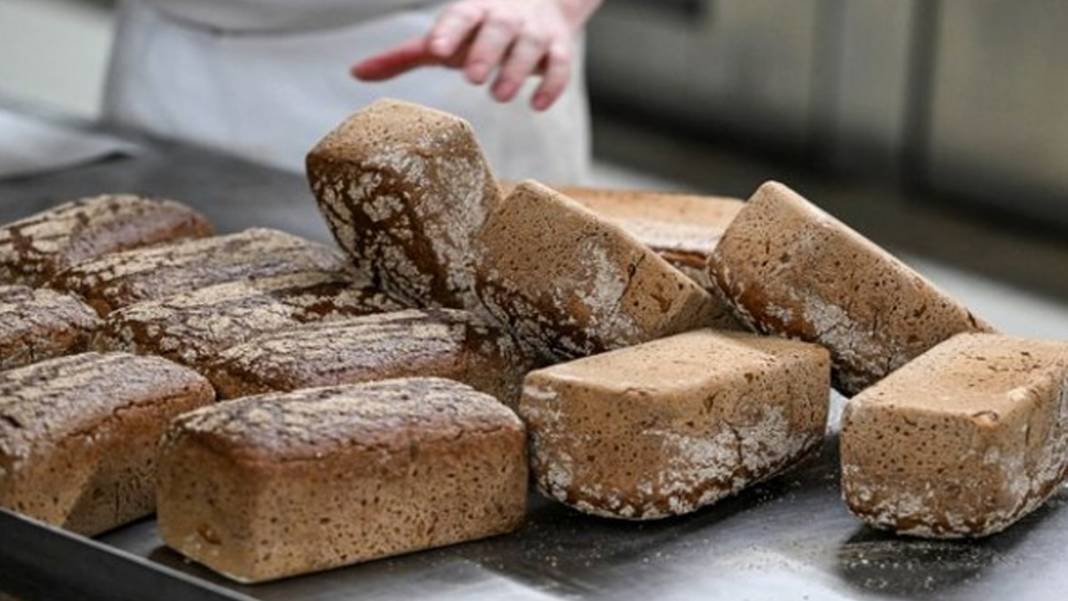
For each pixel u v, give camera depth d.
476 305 2.58
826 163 5.13
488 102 3.62
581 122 3.81
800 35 4.99
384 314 2.51
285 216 3.17
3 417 2.27
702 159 5.32
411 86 3.60
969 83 4.73
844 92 4.98
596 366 2.35
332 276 2.64
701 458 2.32
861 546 2.29
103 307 2.59
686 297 2.45
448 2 3.63
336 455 2.21
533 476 2.34
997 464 2.26
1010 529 2.33
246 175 3.35
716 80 5.23
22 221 2.80
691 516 2.35
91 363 2.37
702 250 2.62
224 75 3.69
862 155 5.04
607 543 2.29
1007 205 4.82
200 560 2.22
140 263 2.65
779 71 5.08
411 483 2.24
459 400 2.30
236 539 2.19
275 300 2.55
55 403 2.29
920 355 2.41
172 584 2.12
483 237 2.48
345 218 2.57
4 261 2.74
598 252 2.45
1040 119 4.64
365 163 2.54
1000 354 2.37
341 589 2.20
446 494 2.26
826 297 2.43
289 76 3.66
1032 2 4.54
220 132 3.71
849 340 2.45
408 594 2.19
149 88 3.74
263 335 2.45
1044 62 4.57
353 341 2.43
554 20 3.09
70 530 2.28
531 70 3.04
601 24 5.42
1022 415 2.28
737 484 2.37
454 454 2.26
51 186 3.27
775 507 2.37
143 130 3.55
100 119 3.66
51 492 2.26
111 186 3.28
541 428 2.32
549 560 2.26
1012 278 4.77
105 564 2.16
